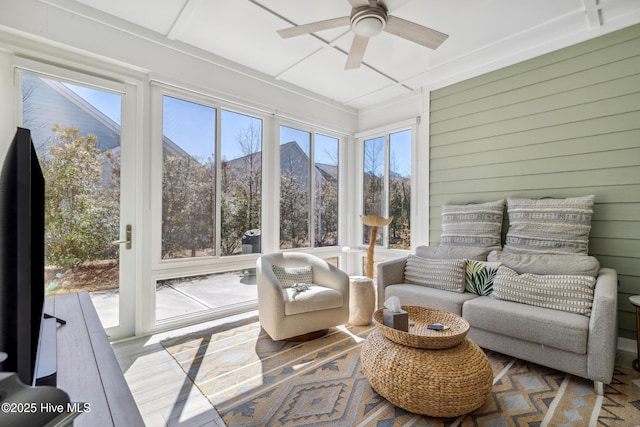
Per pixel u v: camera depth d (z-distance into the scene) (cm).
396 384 161
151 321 269
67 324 141
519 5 229
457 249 296
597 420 159
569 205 251
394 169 413
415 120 383
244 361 223
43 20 214
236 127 332
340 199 450
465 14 240
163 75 271
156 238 272
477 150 325
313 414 165
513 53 297
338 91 394
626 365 218
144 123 266
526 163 292
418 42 215
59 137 229
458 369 157
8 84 208
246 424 157
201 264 300
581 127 262
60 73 227
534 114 287
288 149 385
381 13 189
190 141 296
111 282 252
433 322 205
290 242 386
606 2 227
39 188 115
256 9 236
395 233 410
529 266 240
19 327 71
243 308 332
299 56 307
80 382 93
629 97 241
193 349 242
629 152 241
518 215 275
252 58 311
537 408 169
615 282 200
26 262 73
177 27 258
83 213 239
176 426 156
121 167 256
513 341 212
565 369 189
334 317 270
